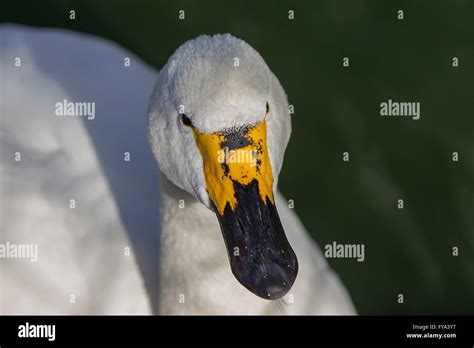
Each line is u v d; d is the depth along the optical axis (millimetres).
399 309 12305
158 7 14406
